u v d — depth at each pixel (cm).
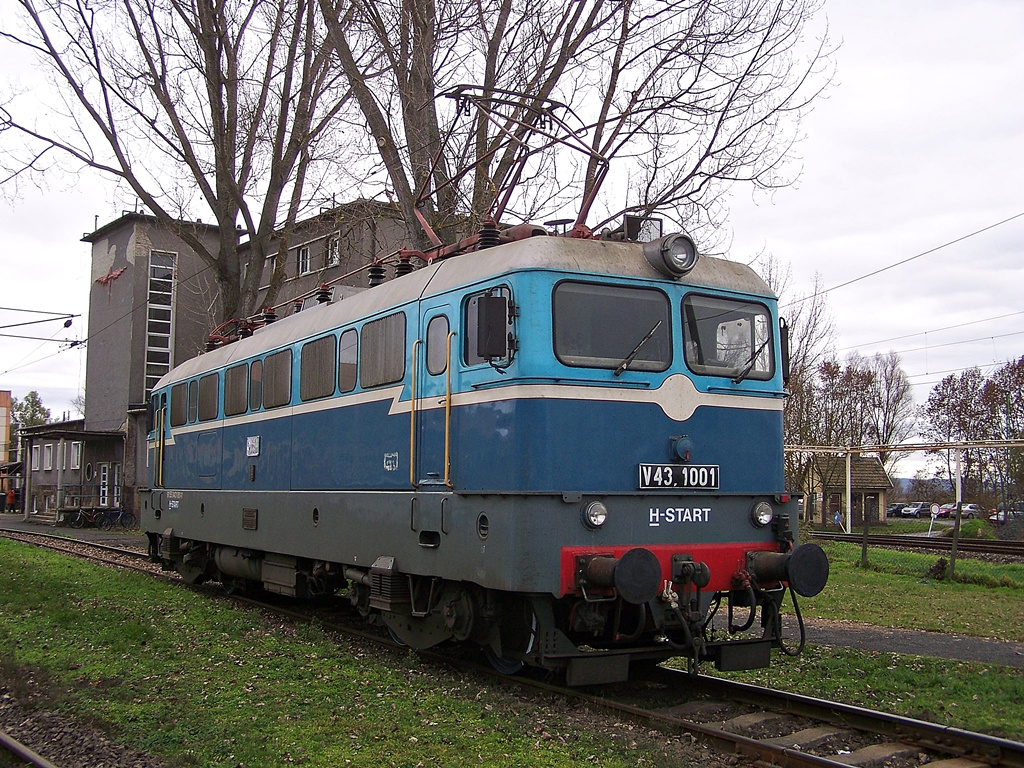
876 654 934
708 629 1045
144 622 1073
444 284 836
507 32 1577
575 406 729
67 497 4081
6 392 7456
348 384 993
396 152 1579
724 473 791
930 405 5497
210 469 1398
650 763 584
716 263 843
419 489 850
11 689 758
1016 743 577
